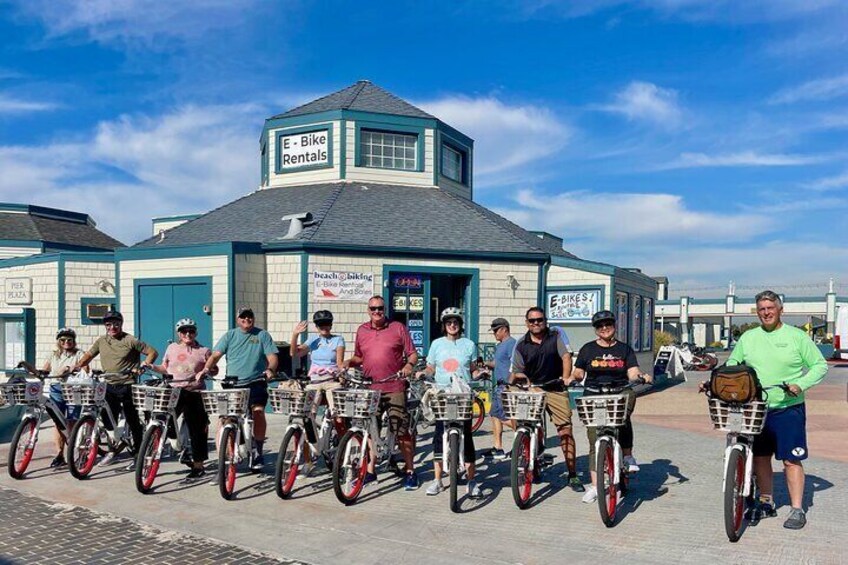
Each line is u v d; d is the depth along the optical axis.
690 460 8.48
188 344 7.82
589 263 14.91
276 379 7.66
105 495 6.93
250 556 5.23
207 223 16.20
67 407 8.14
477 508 6.46
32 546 5.45
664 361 21.25
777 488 7.00
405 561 5.11
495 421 8.58
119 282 14.16
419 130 18.05
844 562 4.93
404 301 14.23
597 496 5.99
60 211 24.81
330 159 17.48
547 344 7.02
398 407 7.14
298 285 13.45
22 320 15.80
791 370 5.63
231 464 6.90
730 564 4.92
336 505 6.57
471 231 15.61
